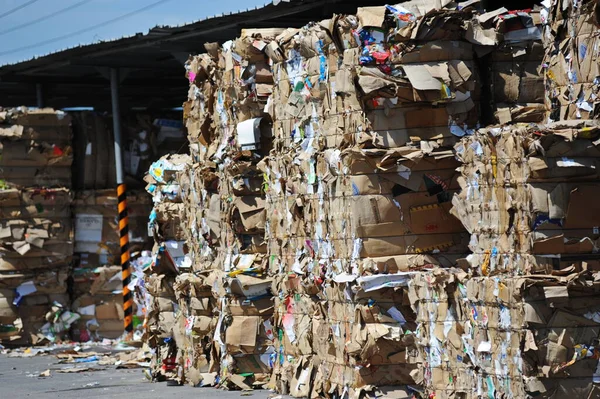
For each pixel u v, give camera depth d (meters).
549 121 9.00
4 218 19.92
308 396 11.06
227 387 12.48
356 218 9.77
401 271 9.73
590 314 8.01
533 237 8.05
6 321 20.02
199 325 13.03
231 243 12.55
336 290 10.23
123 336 20.48
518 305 8.03
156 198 14.68
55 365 17.16
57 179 20.36
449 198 9.70
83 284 20.64
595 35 8.51
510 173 8.23
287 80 11.29
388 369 9.84
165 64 20.62
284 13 14.77
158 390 13.04
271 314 12.23
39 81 22.75
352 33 9.77
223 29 16.03
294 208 11.10
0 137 19.84
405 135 9.67
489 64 9.69
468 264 9.23
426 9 9.70
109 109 27.75
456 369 9.14
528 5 13.88
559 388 8.00
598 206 8.03
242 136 12.14
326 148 10.43
